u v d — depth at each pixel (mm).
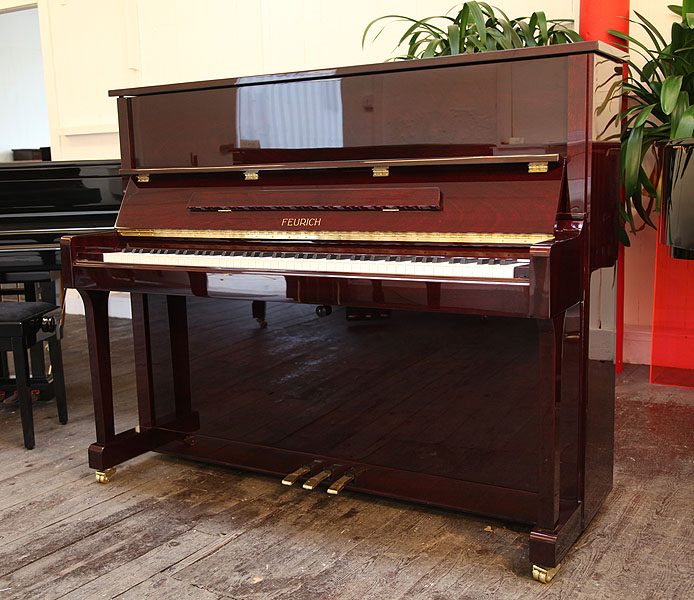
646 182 3297
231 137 2320
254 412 2428
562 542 1839
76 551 2012
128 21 5402
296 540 2045
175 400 2588
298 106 2199
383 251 1982
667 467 2562
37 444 2902
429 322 2076
